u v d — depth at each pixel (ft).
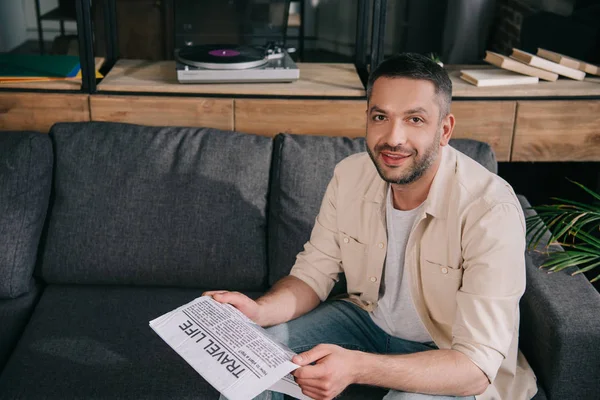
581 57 8.82
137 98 7.29
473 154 6.55
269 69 7.45
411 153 4.57
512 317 4.61
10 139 6.50
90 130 6.71
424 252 5.01
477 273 4.65
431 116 4.51
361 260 5.44
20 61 7.82
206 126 7.40
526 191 9.49
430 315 5.23
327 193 5.62
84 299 6.27
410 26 9.77
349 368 4.42
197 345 4.42
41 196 6.51
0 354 5.71
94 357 5.49
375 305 5.51
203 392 5.19
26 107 7.31
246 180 6.51
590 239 5.93
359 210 5.33
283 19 8.57
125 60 8.46
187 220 6.42
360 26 8.20
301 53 10.07
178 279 6.44
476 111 7.36
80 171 6.53
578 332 5.02
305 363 4.32
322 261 5.62
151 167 6.52
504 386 5.00
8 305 6.25
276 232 6.45
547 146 7.52
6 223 6.28
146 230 6.41
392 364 4.49
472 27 9.59
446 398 4.61
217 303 4.92
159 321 4.65
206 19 8.50
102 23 9.63
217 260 6.39
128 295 6.36
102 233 6.41
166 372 5.36
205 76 7.33
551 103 7.34
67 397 5.12
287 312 5.37
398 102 4.48
